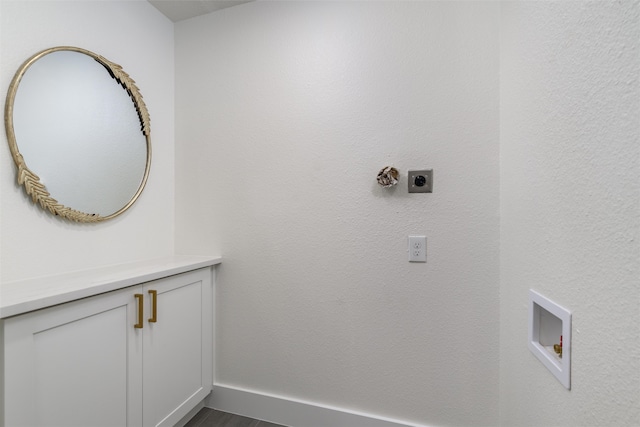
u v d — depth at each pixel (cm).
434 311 137
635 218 52
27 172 113
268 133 163
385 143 144
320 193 154
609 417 59
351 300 149
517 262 109
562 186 77
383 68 144
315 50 155
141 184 160
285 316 159
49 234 123
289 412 157
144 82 165
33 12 117
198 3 168
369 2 146
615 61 57
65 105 126
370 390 146
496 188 129
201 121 176
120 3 152
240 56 168
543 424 88
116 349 113
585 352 66
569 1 73
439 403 137
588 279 65
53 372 93
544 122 87
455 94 134
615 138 57
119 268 138
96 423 105
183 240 180
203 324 161
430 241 138
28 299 86
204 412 168
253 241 165
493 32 129
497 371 129
